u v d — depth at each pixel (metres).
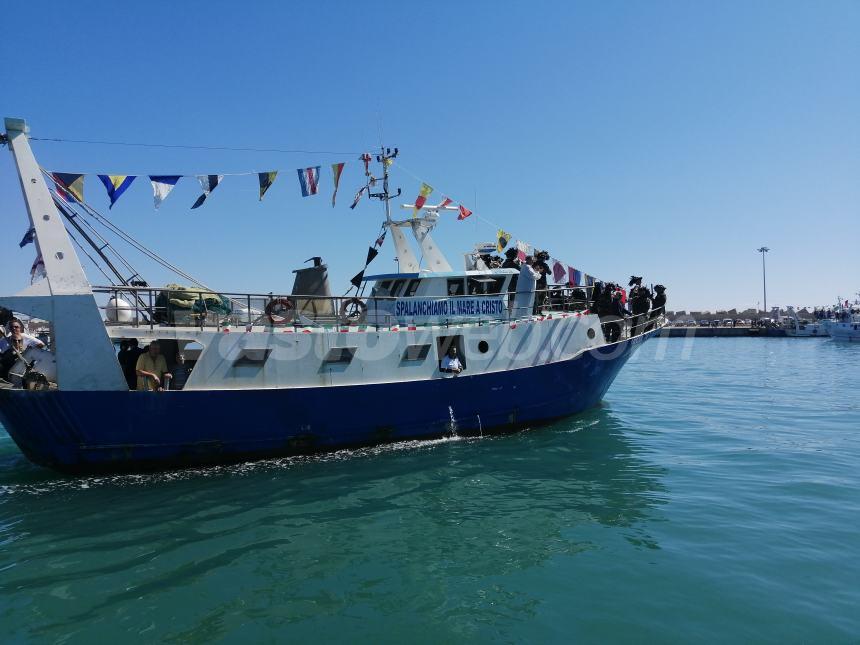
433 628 5.61
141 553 7.36
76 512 8.82
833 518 8.34
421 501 9.30
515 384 13.93
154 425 10.60
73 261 10.18
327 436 12.08
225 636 5.50
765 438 14.02
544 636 5.46
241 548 7.51
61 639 5.45
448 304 14.16
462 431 13.56
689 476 10.62
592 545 7.52
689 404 19.94
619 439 13.78
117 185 10.55
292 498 9.46
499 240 16.50
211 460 11.19
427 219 15.91
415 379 12.78
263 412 11.36
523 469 11.12
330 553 7.36
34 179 10.04
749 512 8.64
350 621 5.76
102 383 10.29
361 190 15.59
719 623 5.61
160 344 11.66
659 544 7.50
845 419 16.81
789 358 43.19
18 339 11.43
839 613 5.74
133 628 5.64
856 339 62.81
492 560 7.12
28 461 11.68
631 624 5.62
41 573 6.80
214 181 11.20
